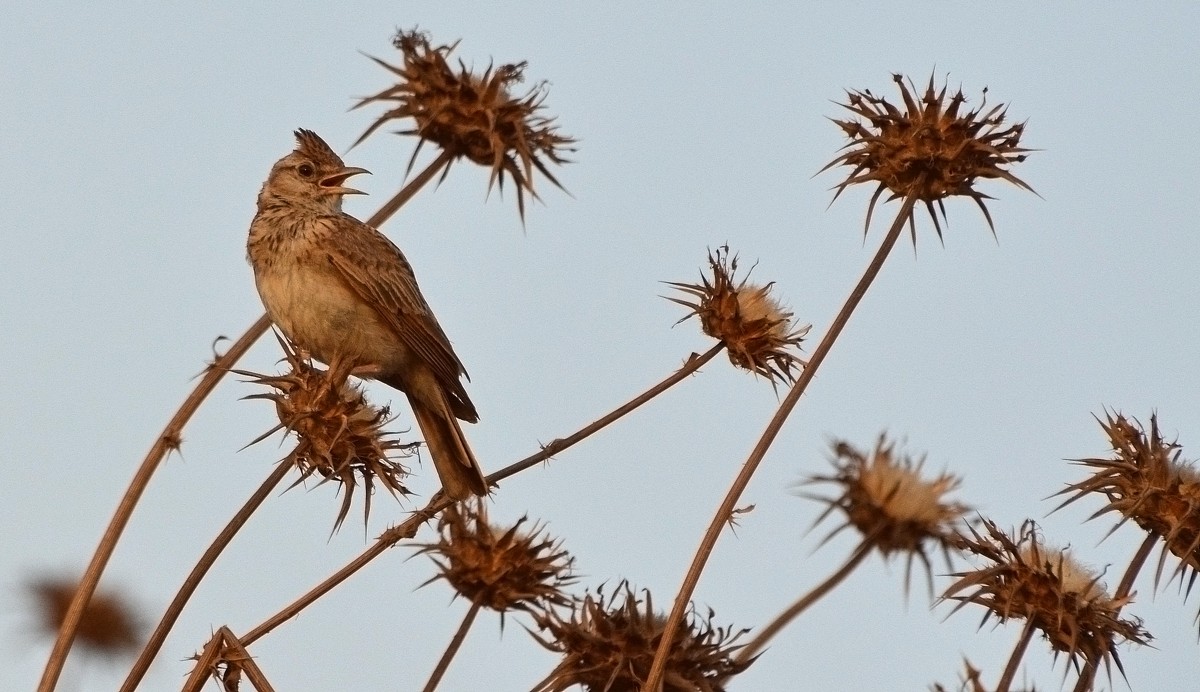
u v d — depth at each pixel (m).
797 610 9.02
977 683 9.51
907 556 7.82
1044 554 10.57
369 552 11.72
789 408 11.24
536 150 13.12
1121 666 10.27
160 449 11.84
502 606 11.05
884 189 13.01
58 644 11.20
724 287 13.93
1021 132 12.68
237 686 10.89
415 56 12.88
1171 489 11.57
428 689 10.53
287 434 12.22
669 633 10.07
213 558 11.49
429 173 12.91
